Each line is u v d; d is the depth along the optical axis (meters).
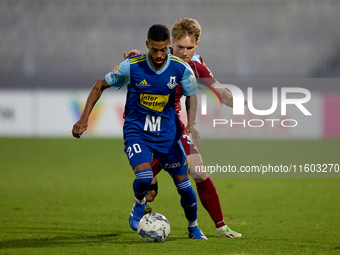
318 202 30.97
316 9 91.38
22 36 86.25
